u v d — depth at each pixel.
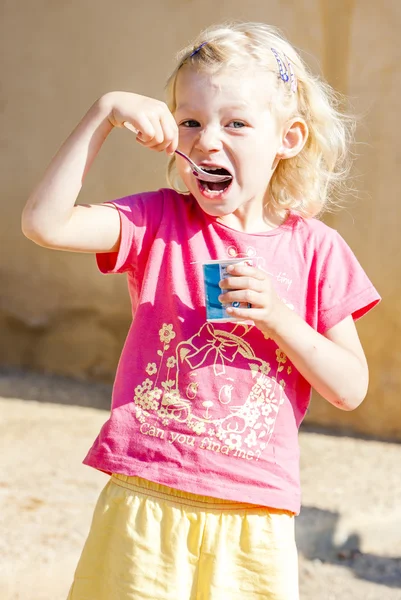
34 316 8.90
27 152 8.71
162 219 2.90
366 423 7.83
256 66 2.87
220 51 2.84
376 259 7.62
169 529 2.66
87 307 8.77
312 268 2.96
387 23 7.46
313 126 3.19
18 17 8.64
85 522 5.05
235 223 2.95
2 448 6.32
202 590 2.67
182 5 8.09
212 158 2.78
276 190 3.12
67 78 8.53
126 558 2.65
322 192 3.33
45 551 4.62
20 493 5.41
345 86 7.58
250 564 2.69
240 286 2.59
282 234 2.96
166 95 3.05
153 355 2.78
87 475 5.90
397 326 7.64
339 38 7.55
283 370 2.82
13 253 8.87
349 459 6.97
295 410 2.86
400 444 7.50
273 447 2.77
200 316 2.78
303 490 6.16
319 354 2.74
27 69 8.65
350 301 2.93
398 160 7.52
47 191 2.64
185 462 2.69
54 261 8.79
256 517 2.72
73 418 7.37
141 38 8.25
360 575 5.20
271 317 2.65
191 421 2.71
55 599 4.40
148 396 2.75
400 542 5.68
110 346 8.74
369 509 5.85
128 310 8.64
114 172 8.41
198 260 2.84
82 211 2.77
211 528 2.68
